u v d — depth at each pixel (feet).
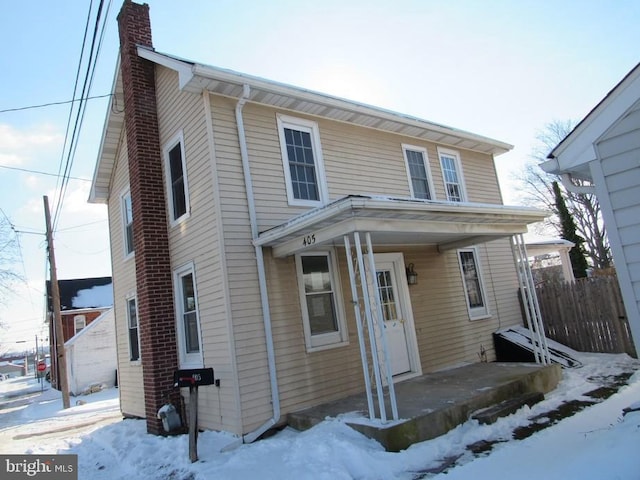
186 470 19.92
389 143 34.99
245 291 24.62
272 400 23.94
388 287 31.60
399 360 30.50
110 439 28.43
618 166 15.21
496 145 42.50
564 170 16.48
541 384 26.55
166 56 27.50
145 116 30.73
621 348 34.50
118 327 39.01
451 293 35.29
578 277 71.41
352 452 17.54
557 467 13.98
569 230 73.46
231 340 23.53
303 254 27.55
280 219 27.14
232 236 24.94
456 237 32.42
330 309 28.12
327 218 21.06
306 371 25.64
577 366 32.07
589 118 15.71
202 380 21.18
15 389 111.86
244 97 26.30
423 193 36.65
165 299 28.99
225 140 26.12
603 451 13.56
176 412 26.94
